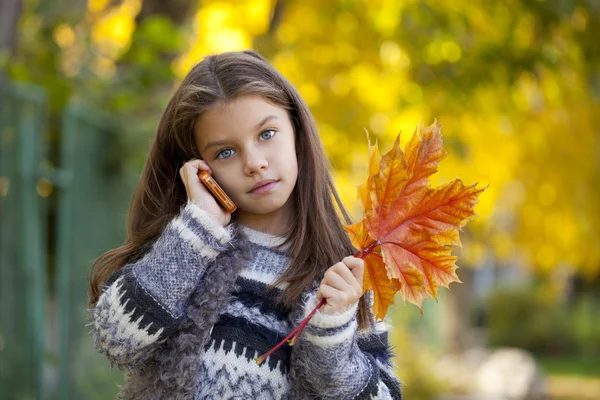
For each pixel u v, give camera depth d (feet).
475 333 94.84
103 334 10.09
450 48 31.42
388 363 10.88
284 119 10.43
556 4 30.53
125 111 27.55
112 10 34.09
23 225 19.56
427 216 9.70
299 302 10.27
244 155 10.18
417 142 9.75
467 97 31.48
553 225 42.37
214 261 10.33
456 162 35.19
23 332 19.42
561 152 38.04
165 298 9.96
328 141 32.55
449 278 9.62
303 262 10.43
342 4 31.96
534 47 31.55
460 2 31.58
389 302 9.87
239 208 10.77
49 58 29.63
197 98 10.30
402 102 31.35
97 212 25.46
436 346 64.75
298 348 9.94
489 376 52.16
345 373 9.75
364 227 9.78
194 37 33.63
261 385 10.03
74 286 23.06
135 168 26.78
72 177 22.54
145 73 28.50
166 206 11.16
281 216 10.84
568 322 94.38
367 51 32.14
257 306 10.30
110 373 26.43
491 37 31.96
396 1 31.55
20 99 19.33
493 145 36.96
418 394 47.55
